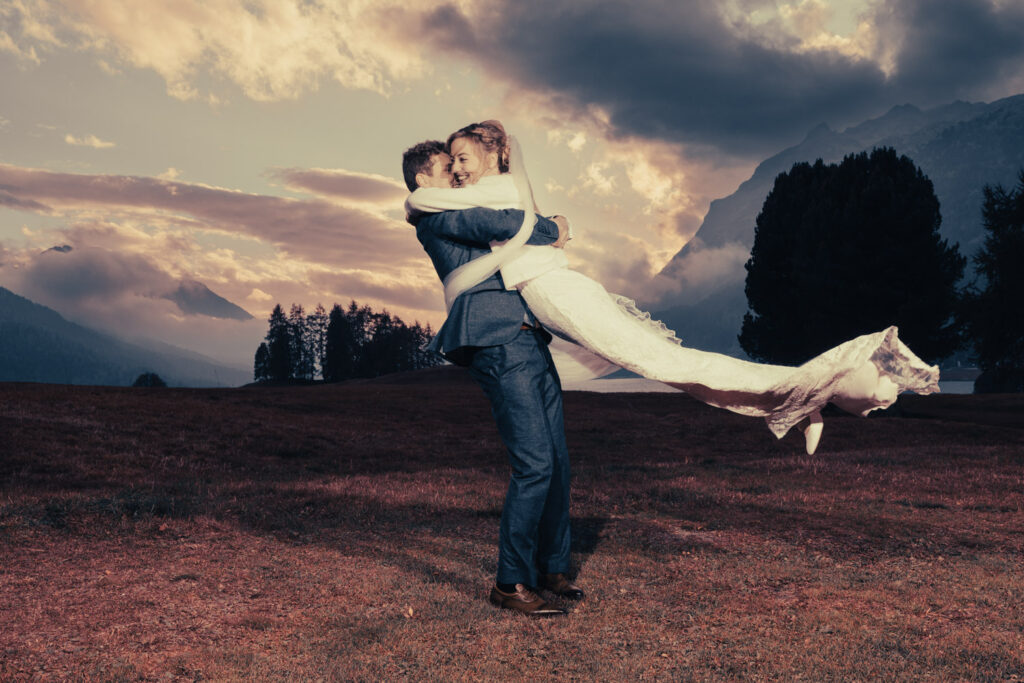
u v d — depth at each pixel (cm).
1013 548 666
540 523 444
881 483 1108
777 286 3744
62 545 569
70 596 429
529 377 400
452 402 2845
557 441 432
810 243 3369
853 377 339
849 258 3178
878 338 340
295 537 634
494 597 423
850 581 515
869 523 771
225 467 1436
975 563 595
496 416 412
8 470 1202
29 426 1556
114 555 542
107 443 1512
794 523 760
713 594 471
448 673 326
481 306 394
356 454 1694
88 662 330
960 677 335
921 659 356
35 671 318
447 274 407
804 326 3438
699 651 364
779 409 356
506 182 392
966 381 12594
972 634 394
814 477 1165
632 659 348
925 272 3147
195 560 531
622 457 1688
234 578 480
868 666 345
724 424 2236
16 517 647
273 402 2555
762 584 502
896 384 341
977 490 1047
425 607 418
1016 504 929
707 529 720
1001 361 3145
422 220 415
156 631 372
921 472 1223
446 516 764
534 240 388
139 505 718
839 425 2122
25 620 382
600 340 371
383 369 12019
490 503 850
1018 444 1812
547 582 450
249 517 705
